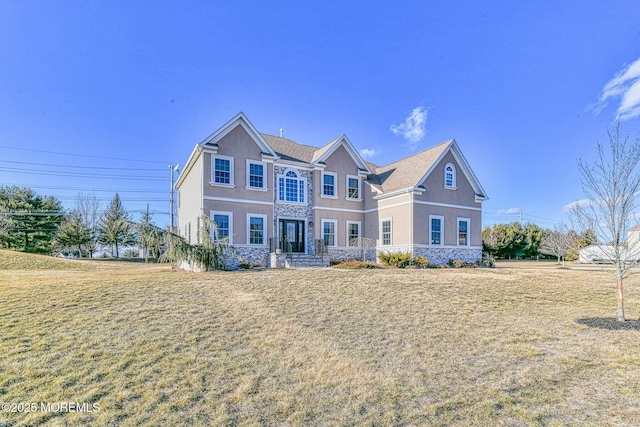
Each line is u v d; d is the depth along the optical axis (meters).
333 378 4.64
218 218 17.44
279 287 10.32
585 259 30.89
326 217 20.83
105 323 6.80
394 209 20.20
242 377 4.68
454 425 3.52
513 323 7.12
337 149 21.67
